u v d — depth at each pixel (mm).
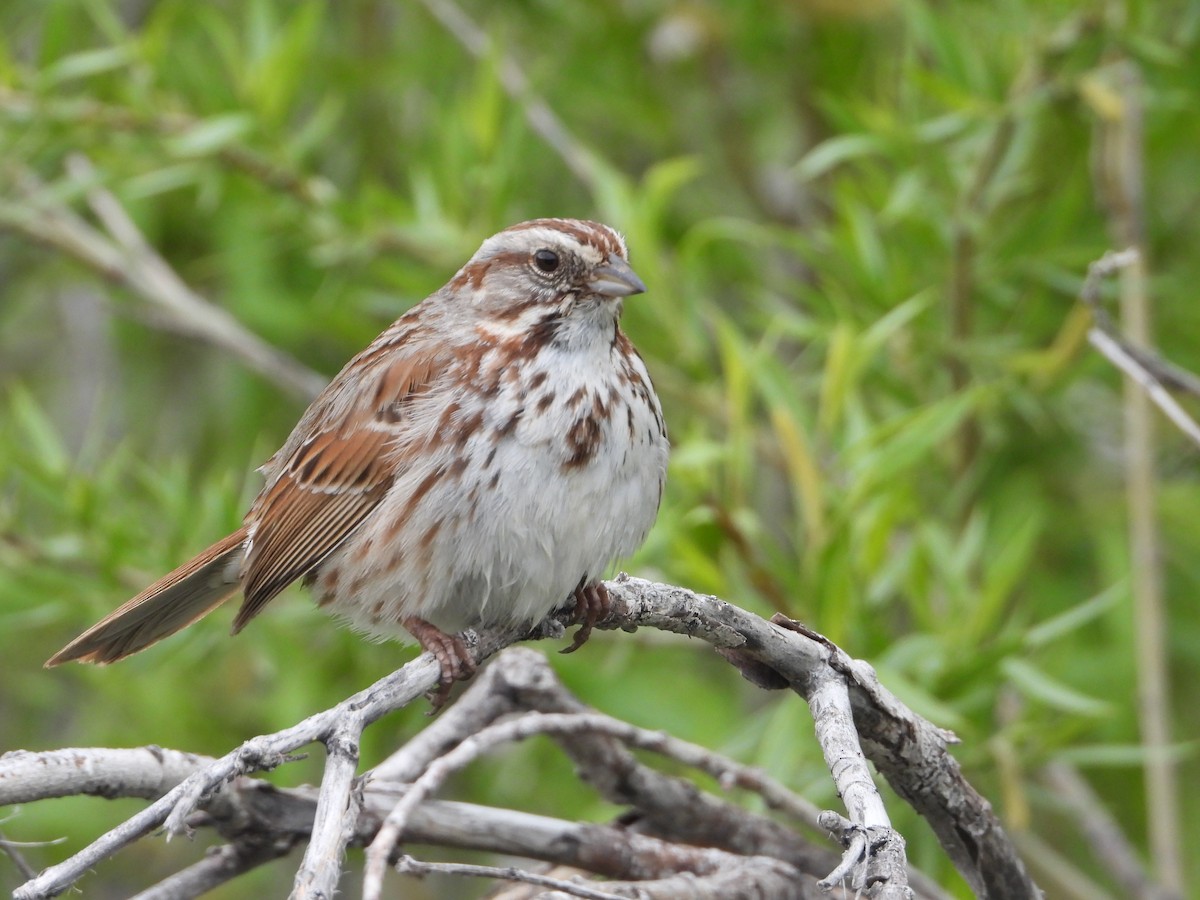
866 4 12859
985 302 12242
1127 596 12000
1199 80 11961
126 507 11922
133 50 12422
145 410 15031
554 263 8234
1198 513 12359
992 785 10773
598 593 7371
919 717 7238
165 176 12352
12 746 14211
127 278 12977
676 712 12039
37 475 11648
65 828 12836
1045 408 12406
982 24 12047
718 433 12578
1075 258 11625
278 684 12305
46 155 12562
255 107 12398
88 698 14086
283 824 7109
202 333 12898
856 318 11547
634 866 7598
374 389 8453
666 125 14289
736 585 10219
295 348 14820
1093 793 12586
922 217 11547
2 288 15164
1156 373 8789
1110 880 13008
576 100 14461
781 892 7457
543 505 7969
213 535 11609
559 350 8148
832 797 10227
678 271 12195
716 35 13547
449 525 8039
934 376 12086
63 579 11500
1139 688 11500
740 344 10461
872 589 10484
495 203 12211
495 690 8188
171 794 5723
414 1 14125
